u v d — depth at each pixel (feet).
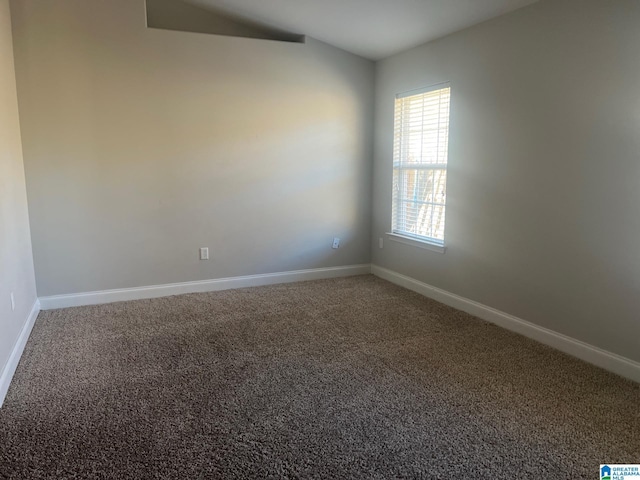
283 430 7.33
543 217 10.69
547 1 10.18
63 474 6.25
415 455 6.73
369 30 14.01
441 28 12.80
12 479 6.15
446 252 13.83
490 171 12.03
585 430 7.34
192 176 14.67
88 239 13.74
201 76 14.35
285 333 11.53
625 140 8.89
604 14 9.06
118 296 14.28
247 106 15.06
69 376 9.16
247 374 9.27
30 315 11.93
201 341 11.00
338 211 16.99
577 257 10.00
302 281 16.62
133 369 9.48
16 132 11.91
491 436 7.19
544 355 10.23
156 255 14.58
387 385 8.82
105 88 13.35
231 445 6.92
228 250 15.51
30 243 12.82
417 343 10.91
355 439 7.10
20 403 8.12
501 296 12.03
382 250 17.08
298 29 15.15
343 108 16.48
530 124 10.81
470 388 8.71
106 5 13.09
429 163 14.48
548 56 10.25
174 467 6.41
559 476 6.27
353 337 11.27
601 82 9.22
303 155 16.10
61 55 12.82
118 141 13.67
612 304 9.38
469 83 12.50
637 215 8.82
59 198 13.28
